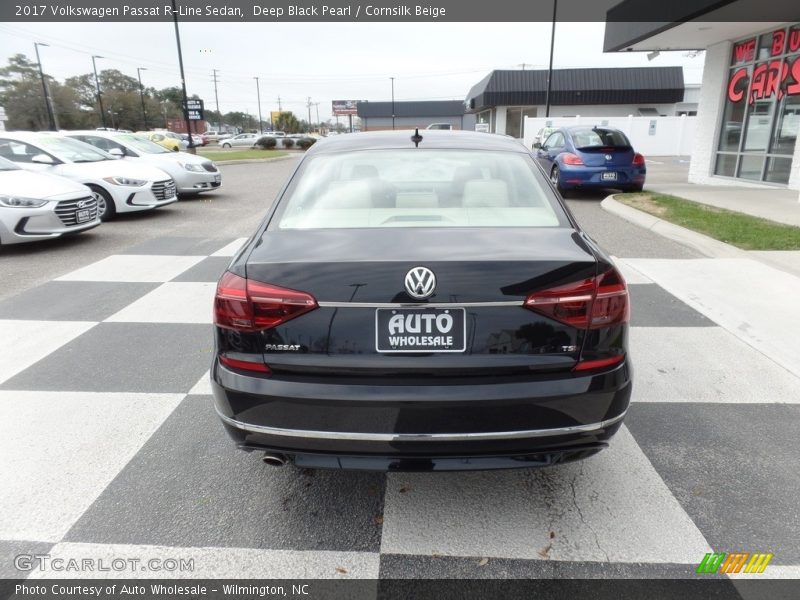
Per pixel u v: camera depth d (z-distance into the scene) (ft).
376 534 7.73
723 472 9.00
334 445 6.91
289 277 6.83
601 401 6.91
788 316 15.47
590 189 40.29
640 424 10.42
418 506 8.29
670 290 17.90
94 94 301.63
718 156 46.75
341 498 8.48
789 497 8.39
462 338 6.73
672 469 9.09
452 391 6.64
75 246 24.86
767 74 40.50
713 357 13.23
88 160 32.01
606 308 6.95
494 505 8.30
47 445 9.85
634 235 26.27
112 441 9.98
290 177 9.58
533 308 6.75
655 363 12.95
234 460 9.43
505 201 8.75
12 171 25.16
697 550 7.38
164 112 301.02
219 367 7.22
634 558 7.26
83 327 15.31
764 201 33.40
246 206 37.06
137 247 24.56
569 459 7.27
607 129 39.24
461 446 6.81
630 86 120.88
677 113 127.65
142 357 13.43
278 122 287.07
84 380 12.26
